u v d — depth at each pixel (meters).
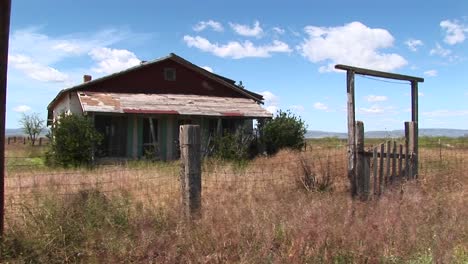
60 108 29.28
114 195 7.27
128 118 24.66
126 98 25.16
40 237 5.52
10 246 5.30
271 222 6.46
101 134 22.61
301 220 6.50
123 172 13.46
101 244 5.61
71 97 25.42
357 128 9.38
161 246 5.68
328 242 5.82
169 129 25.45
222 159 21.81
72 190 9.03
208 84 28.70
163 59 27.14
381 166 9.73
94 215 6.12
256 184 10.38
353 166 9.34
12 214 6.36
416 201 8.38
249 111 26.17
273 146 25.84
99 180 10.62
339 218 7.00
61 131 21.34
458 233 6.66
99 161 23.41
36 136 52.69
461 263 5.57
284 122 26.14
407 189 9.17
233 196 8.71
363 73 9.70
